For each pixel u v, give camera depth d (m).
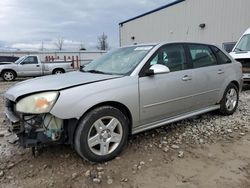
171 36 23.61
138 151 4.04
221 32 18.38
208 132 4.82
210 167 3.58
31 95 3.41
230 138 4.57
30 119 3.42
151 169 3.53
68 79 3.86
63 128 3.46
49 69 18.72
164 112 4.37
